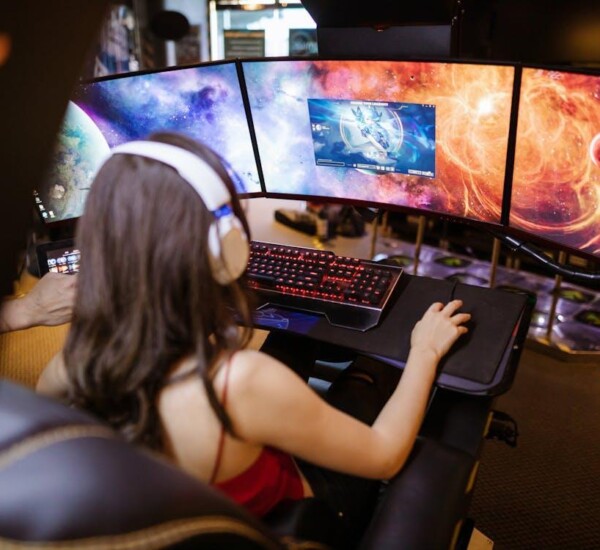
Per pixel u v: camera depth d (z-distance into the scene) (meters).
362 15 1.57
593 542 1.74
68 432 0.48
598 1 2.30
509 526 1.79
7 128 0.66
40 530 0.44
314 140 1.64
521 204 1.42
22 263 1.68
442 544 0.90
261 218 3.31
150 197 0.71
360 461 0.88
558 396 2.35
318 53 1.70
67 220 1.58
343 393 1.29
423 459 1.02
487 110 1.38
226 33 3.13
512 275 3.03
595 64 2.40
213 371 0.76
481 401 1.15
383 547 0.89
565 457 2.05
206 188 0.72
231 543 0.52
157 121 1.65
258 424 0.78
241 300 0.84
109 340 0.75
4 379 0.53
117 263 0.73
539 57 2.48
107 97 1.56
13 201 0.68
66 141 1.50
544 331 2.65
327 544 0.92
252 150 1.72
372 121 1.54
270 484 0.87
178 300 0.74
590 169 1.27
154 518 0.47
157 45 3.46
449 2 1.47
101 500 0.45
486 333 1.22
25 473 0.45
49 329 1.94
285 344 1.46
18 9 0.62
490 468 2.00
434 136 1.48
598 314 2.74
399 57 1.43
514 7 2.42
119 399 0.75
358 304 1.32
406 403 1.01
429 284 1.38
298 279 1.39
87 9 0.67
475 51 2.50
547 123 1.30
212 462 0.78
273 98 1.63
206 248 0.73
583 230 1.33
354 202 1.68
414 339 1.16
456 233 3.28
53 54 0.66
